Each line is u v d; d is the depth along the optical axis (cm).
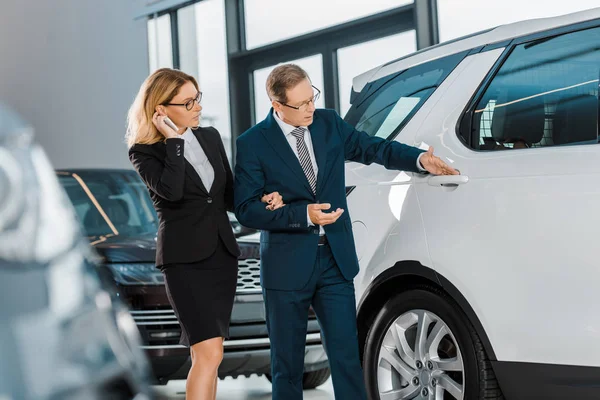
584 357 250
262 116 936
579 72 269
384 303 320
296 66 299
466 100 298
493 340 273
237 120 953
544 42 284
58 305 49
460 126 296
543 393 263
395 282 318
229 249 303
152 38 998
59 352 48
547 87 275
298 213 286
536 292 261
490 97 290
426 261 293
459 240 283
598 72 263
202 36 980
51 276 49
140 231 514
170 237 298
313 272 299
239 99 953
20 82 1193
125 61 1034
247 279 440
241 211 296
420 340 303
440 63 318
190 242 297
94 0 1068
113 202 532
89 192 539
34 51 1166
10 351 46
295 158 300
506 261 269
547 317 258
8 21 1206
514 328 267
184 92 297
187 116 298
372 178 319
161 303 422
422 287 305
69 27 1102
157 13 993
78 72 1097
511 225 268
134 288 421
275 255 300
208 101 982
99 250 439
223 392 512
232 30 944
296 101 292
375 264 312
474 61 303
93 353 50
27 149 51
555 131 268
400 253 302
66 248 50
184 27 992
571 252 253
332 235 299
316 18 858
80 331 49
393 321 315
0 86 1223
